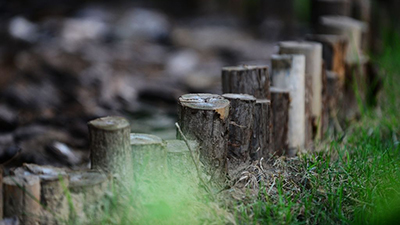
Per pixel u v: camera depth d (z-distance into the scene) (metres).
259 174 5.04
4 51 12.98
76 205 4.12
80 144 7.88
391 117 7.07
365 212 4.53
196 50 14.76
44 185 4.07
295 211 4.57
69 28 14.85
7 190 4.07
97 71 11.45
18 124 8.56
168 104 10.08
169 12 20.42
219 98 4.93
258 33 17.36
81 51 13.16
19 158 7.24
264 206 4.58
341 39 7.61
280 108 6.03
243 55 14.27
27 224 4.07
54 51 12.77
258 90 5.79
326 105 7.10
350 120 7.62
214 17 19.67
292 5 18.61
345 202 4.75
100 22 16.44
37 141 7.76
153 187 4.40
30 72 11.39
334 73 7.41
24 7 17.41
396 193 4.78
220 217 4.39
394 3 10.60
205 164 4.72
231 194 4.73
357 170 5.13
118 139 4.22
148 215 4.27
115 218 4.20
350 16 10.12
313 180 4.96
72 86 10.57
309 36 7.67
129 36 15.36
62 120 8.77
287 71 6.30
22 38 13.74
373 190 4.79
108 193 4.17
